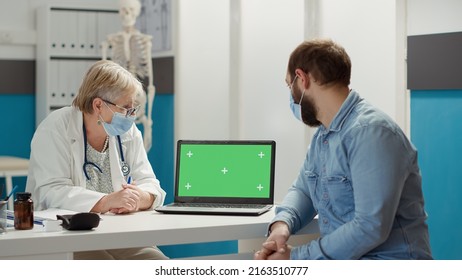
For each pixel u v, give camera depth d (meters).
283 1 4.66
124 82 2.71
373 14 4.29
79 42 5.95
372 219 2.06
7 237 2.05
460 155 3.80
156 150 5.61
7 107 6.07
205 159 2.76
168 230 2.21
